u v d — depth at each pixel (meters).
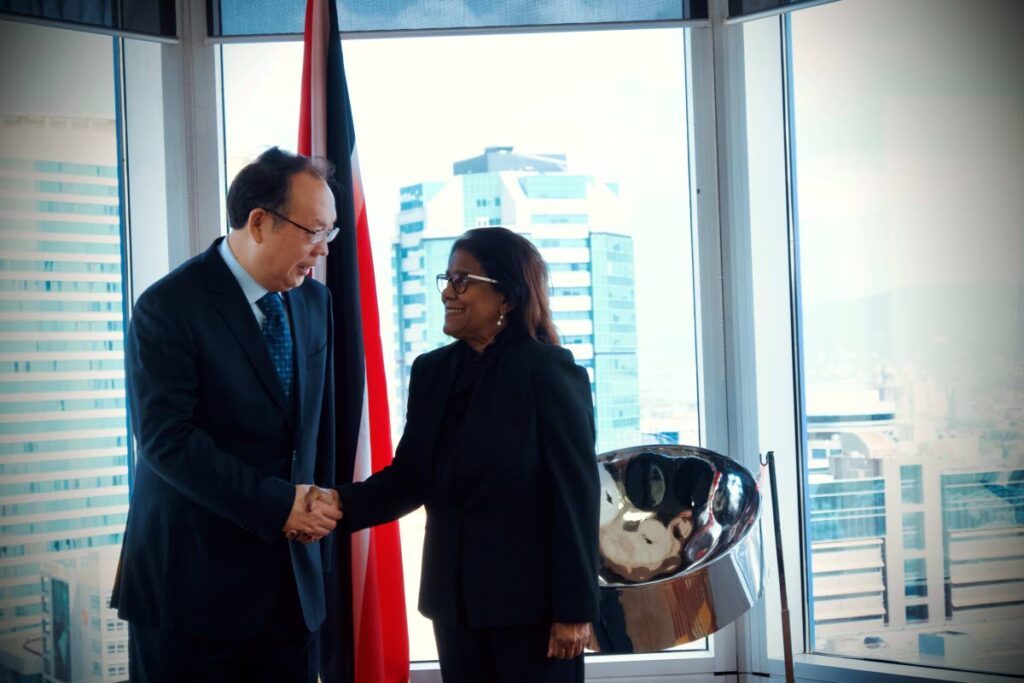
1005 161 2.78
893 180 2.92
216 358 2.05
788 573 3.04
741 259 3.07
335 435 2.67
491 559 1.90
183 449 1.98
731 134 3.07
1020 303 2.77
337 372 2.67
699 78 3.08
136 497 2.13
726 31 3.06
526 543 1.91
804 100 3.03
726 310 3.09
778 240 3.06
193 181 3.06
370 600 2.71
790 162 3.05
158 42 3.00
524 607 1.88
